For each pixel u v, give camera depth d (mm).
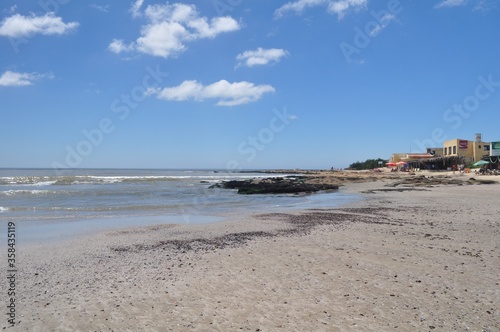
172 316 5914
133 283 7559
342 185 49281
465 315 5801
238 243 11344
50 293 7012
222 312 6039
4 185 46531
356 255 9562
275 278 7742
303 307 6199
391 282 7387
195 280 7684
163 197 32125
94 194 33250
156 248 10852
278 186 41281
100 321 5758
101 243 11680
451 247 10469
